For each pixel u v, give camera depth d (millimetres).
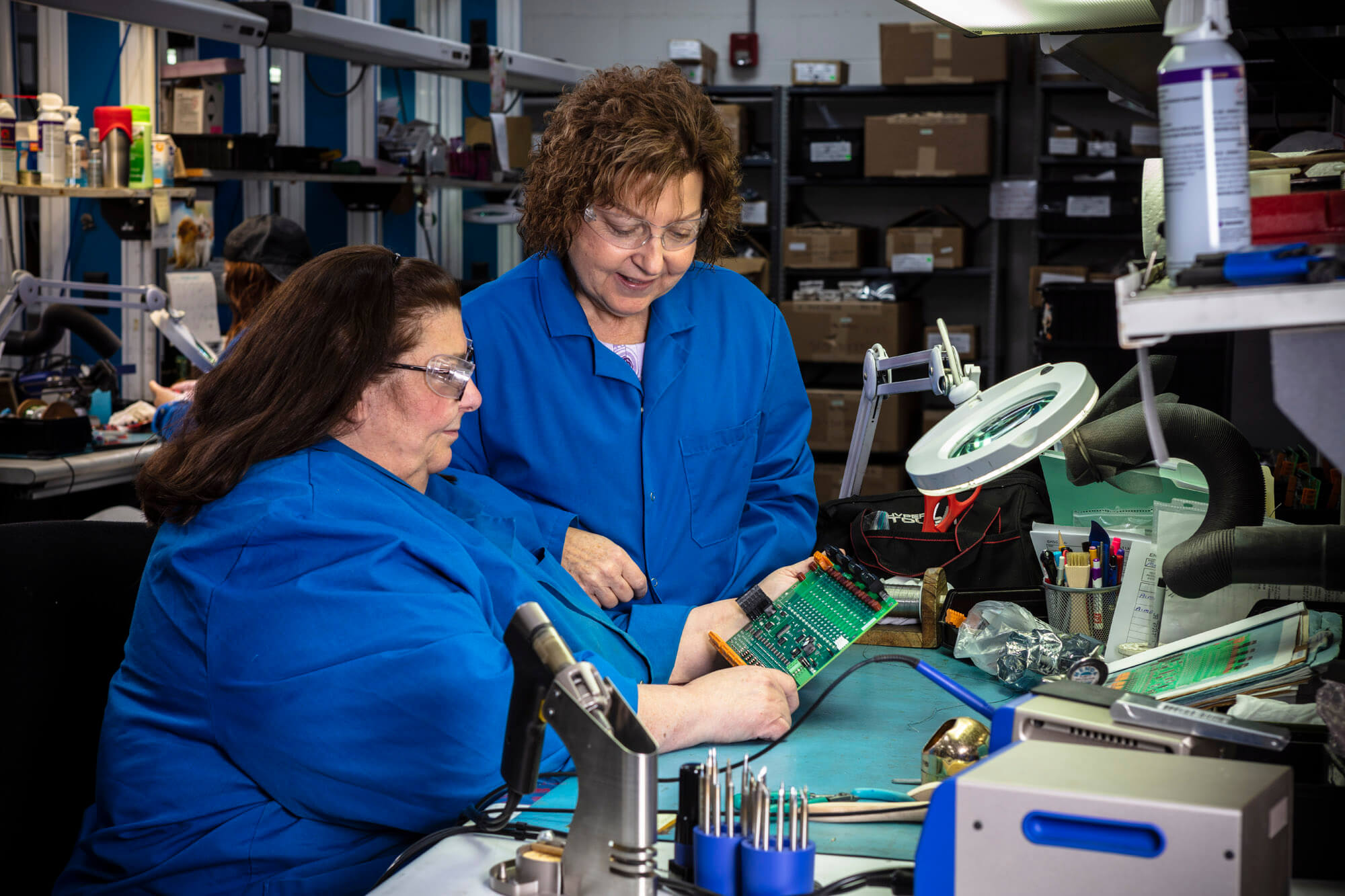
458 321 1251
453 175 4973
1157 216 1118
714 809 895
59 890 1162
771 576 1528
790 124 6207
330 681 1054
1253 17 1268
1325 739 1013
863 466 1829
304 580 1087
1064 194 5758
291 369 1178
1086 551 1548
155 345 4016
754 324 1707
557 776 1204
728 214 1576
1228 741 857
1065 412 1212
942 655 1567
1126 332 711
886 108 6414
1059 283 5195
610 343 1621
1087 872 723
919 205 6375
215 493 1154
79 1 2721
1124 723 884
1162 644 1389
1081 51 1746
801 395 1790
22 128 3291
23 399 3406
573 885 862
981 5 1492
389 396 1210
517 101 5773
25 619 1280
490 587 1267
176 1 2926
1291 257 694
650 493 1602
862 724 1314
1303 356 710
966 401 1496
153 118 3871
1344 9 1219
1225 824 689
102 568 1360
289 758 1064
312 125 4715
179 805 1108
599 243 1441
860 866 948
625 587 1521
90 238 3941
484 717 1072
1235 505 1373
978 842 747
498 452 1602
